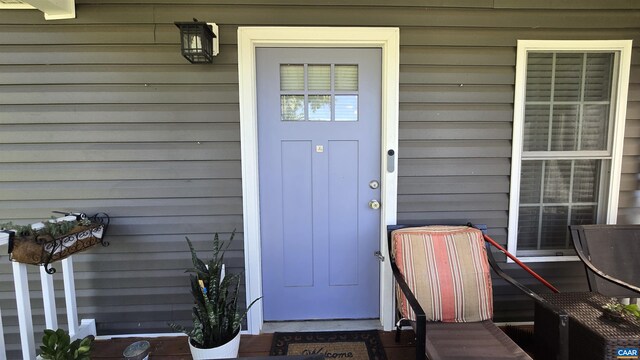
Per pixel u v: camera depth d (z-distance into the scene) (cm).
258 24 199
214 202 211
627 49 207
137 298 215
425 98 208
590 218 221
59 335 154
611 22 206
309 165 216
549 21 205
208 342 174
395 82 205
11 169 204
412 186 215
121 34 197
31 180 205
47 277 183
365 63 209
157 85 202
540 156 217
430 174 214
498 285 222
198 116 204
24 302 171
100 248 211
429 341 163
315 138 214
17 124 201
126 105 202
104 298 215
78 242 180
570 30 206
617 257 196
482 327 177
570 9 205
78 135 203
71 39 196
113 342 212
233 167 208
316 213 219
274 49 206
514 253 220
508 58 207
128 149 205
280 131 213
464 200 217
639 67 211
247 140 205
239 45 199
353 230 221
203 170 208
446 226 204
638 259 196
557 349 154
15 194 205
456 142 213
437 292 183
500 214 219
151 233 212
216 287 179
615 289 193
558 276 222
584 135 217
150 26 198
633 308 155
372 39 202
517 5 204
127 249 212
